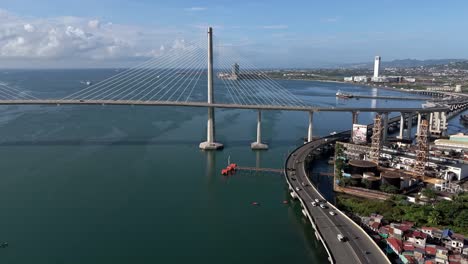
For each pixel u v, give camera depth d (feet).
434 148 378.94
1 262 172.65
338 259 164.25
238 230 209.26
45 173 300.20
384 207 222.28
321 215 211.00
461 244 175.94
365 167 290.35
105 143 403.54
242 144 415.03
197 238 198.80
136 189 270.26
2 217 218.79
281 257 181.47
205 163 341.00
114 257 178.19
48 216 221.46
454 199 229.45
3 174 295.07
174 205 242.99
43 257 177.47
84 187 271.08
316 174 314.55
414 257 168.04
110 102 392.27
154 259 176.96
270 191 272.92
